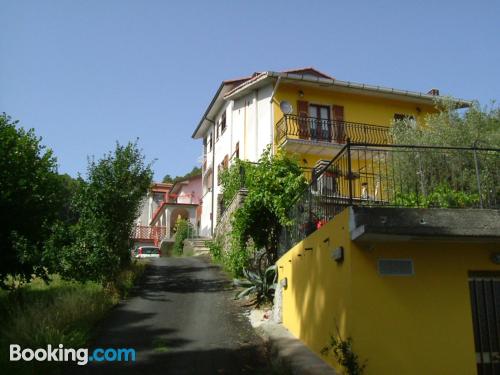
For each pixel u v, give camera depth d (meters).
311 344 7.71
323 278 7.22
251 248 14.11
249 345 8.72
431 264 6.24
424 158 8.30
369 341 5.83
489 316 6.38
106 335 9.23
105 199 14.09
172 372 7.29
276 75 20.53
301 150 20.38
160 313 11.02
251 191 12.05
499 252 6.39
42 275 12.20
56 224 12.95
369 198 7.85
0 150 11.51
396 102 23.06
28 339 7.95
